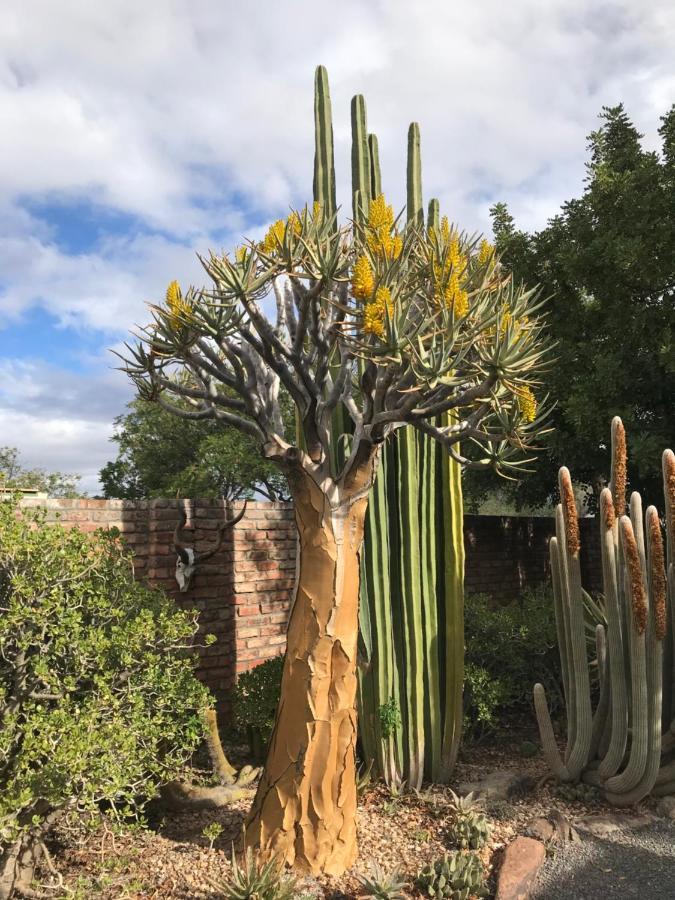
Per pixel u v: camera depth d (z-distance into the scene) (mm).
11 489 4145
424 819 4363
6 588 3504
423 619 5020
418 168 5492
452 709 4973
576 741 4867
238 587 6176
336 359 4938
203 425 24125
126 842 3887
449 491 5188
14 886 3127
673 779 4734
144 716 3613
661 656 4520
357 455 3748
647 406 8375
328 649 3670
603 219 8602
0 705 3238
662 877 3766
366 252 3494
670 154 8344
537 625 6453
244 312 3438
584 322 8773
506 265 9258
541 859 3887
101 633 3465
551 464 9133
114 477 25594
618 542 4898
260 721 4992
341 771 3680
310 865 3570
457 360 3232
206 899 3305
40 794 2986
